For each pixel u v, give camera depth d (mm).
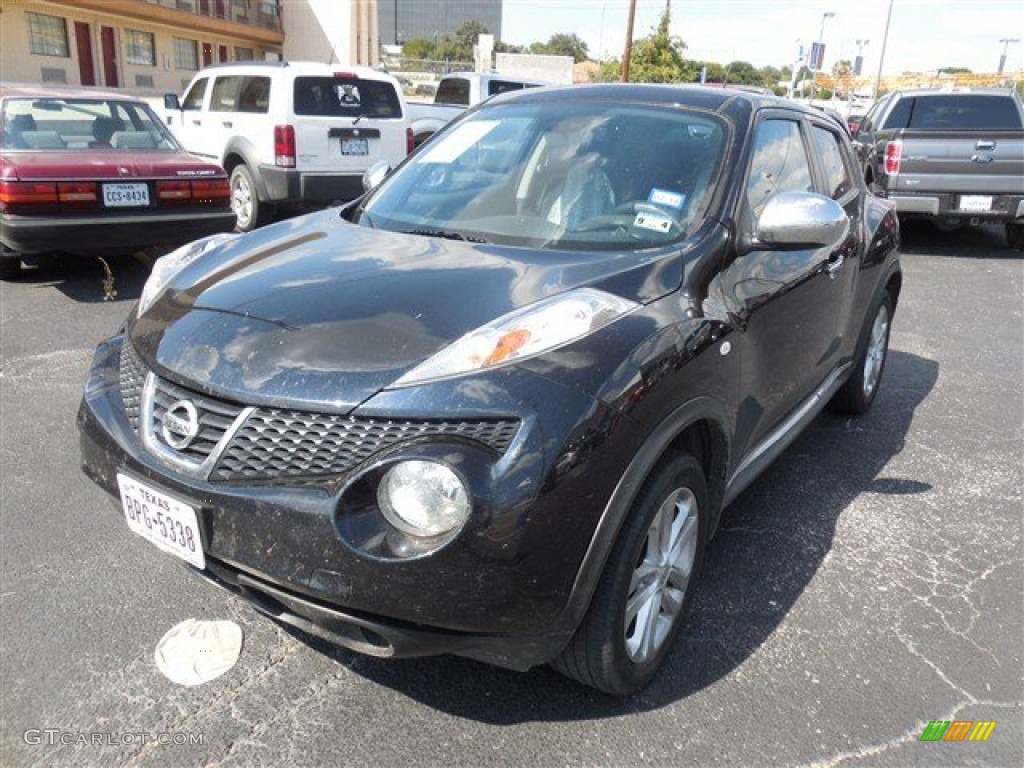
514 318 2291
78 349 5500
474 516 1987
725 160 3080
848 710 2535
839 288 3848
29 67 28359
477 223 3123
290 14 40938
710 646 2799
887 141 10109
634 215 2955
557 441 2061
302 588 2084
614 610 2270
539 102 3684
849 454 4379
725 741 2402
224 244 3158
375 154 9977
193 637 2771
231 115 9922
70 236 6406
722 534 3521
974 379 5652
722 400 2668
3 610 2865
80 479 3775
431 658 2709
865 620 2969
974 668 2738
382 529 2027
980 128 10297
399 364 2164
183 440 2264
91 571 3102
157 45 33812
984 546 3496
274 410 2156
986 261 9805
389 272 2621
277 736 2381
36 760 2281
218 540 2176
